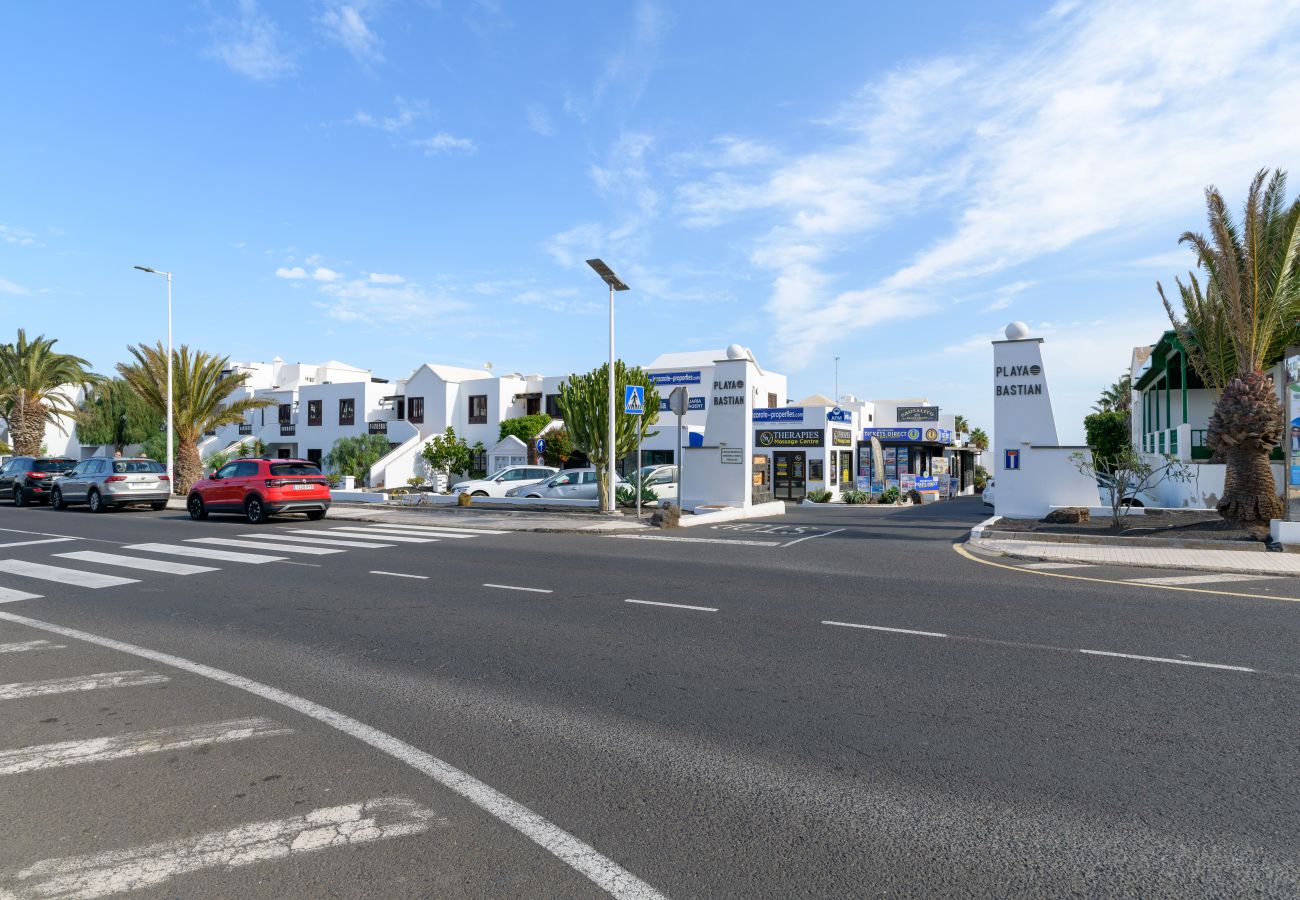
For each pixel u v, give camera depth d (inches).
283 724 204.1
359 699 224.8
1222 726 197.0
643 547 581.0
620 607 352.8
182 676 248.1
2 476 1174.3
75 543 611.8
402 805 156.9
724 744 188.5
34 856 137.4
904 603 357.1
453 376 1915.6
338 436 1984.5
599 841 141.9
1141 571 456.4
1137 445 1507.1
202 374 1283.2
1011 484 740.0
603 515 816.9
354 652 277.1
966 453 2356.1
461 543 609.3
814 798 158.9
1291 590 387.9
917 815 151.1
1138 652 268.2
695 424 1642.5
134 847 140.4
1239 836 141.7
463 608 352.5
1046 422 738.2
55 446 2276.1
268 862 134.9
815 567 473.7
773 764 176.2
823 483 1571.1
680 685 235.9
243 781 168.6
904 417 2144.4
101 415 1966.0
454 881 128.5
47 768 175.8
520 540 631.2
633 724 202.8
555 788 164.6
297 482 802.2
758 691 229.1
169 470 1187.3
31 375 1581.0
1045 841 140.7
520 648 281.1
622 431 859.4
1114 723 199.6
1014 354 748.0
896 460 1737.2
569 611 344.8
